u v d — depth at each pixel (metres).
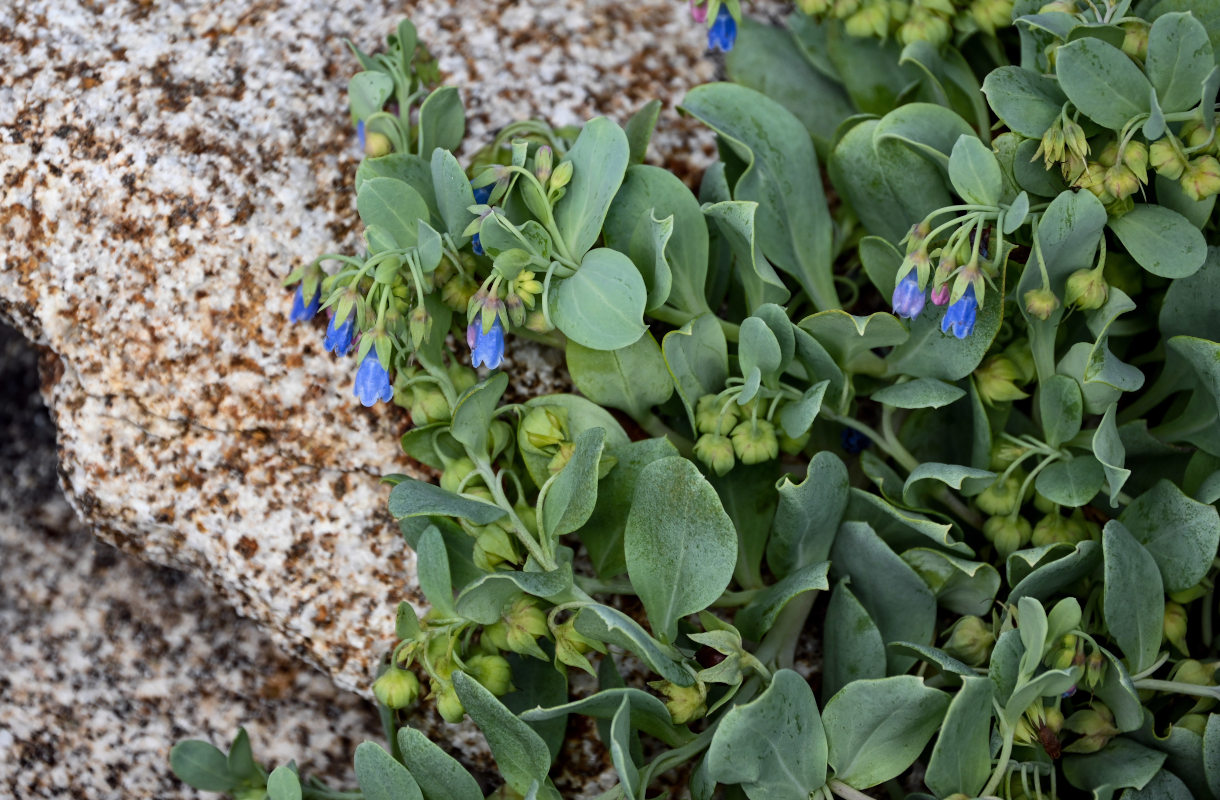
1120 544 0.47
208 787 0.51
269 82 0.53
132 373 0.52
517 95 0.54
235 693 0.56
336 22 0.54
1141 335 0.52
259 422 0.52
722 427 0.49
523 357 0.52
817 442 0.52
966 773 0.47
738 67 0.55
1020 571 0.49
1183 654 0.50
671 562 0.48
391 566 0.51
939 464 0.48
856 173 0.51
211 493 0.52
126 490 0.52
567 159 0.49
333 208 0.52
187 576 0.57
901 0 0.52
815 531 0.49
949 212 0.50
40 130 0.53
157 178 0.52
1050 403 0.49
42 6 0.54
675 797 0.51
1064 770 0.49
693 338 0.49
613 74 0.55
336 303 0.48
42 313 0.52
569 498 0.48
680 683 0.47
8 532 0.58
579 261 0.49
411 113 0.53
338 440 0.51
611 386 0.50
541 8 0.55
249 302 0.52
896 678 0.46
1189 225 0.48
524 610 0.48
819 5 0.52
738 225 0.49
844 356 0.50
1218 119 0.48
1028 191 0.49
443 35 0.54
